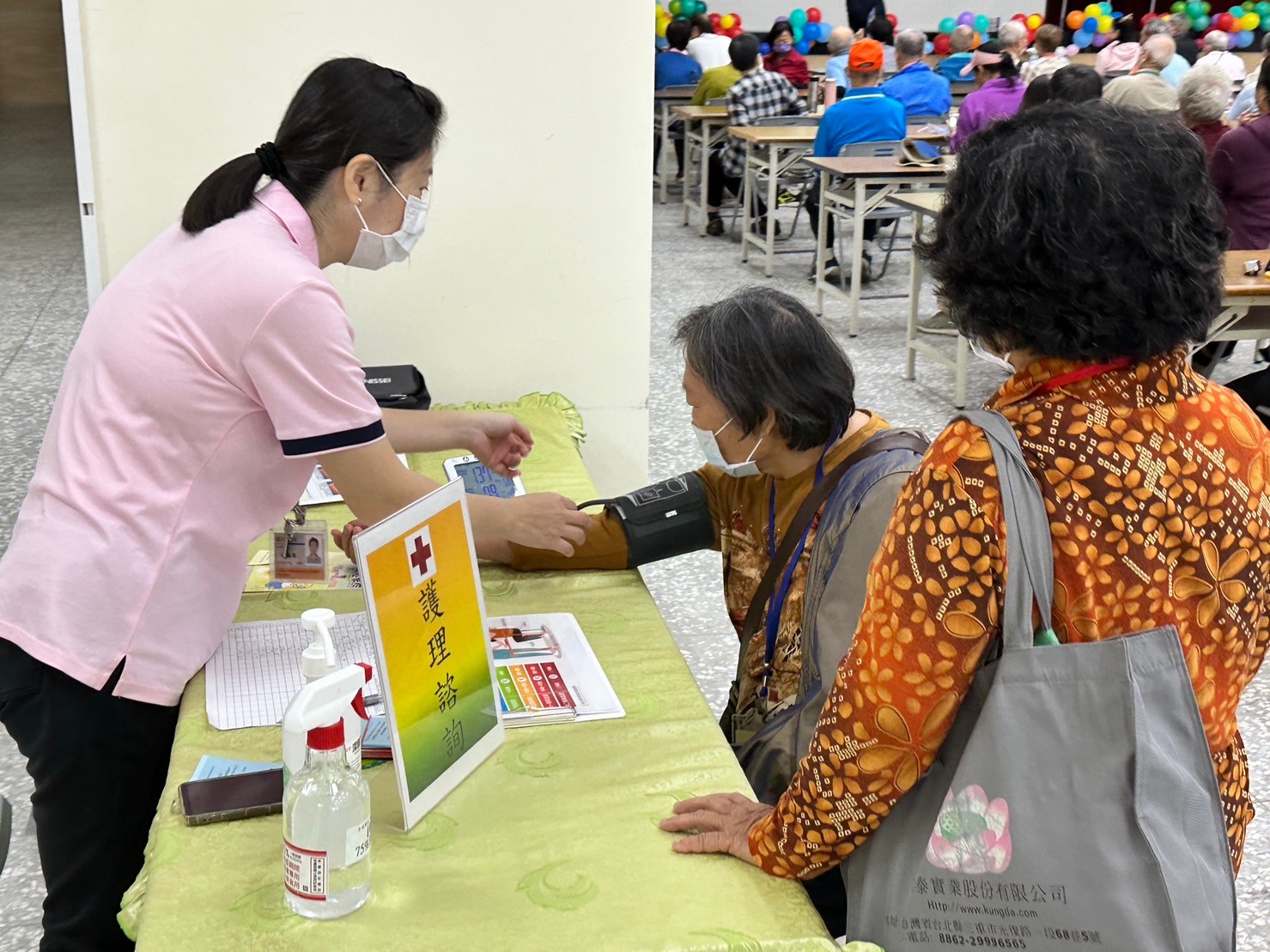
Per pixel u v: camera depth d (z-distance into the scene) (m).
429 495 1.32
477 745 1.43
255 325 1.39
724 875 1.23
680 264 7.20
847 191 6.34
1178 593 1.00
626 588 1.91
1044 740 0.99
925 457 1.04
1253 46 12.41
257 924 1.15
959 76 9.91
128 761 1.52
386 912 1.17
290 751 1.12
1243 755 1.14
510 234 2.99
